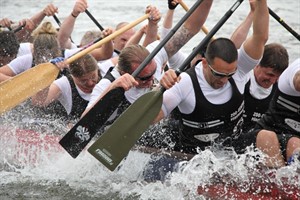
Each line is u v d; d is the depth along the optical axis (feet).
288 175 46.29
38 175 53.98
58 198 50.11
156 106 47.24
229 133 49.65
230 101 47.93
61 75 62.18
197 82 47.39
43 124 58.59
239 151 50.11
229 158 48.70
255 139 48.88
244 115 55.57
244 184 47.11
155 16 66.13
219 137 49.55
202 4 53.11
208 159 48.34
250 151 48.29
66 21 76.84
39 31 69.51
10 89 54.70
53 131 57.52
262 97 54.65
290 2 134.10
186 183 48.34
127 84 47.03
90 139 48.96
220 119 48.47
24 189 51.78
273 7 129.90
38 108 59.47
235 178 47.47
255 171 47.34
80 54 56.65
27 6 144.66
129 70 50.72
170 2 65.46
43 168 54.85
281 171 46.52
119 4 139.85
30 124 58.85
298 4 132.16
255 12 47.16
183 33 54.39
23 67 65.77
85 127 48.75
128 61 50.65
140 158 51.65
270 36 109.29
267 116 52.65
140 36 71.36
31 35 81.20
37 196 50.49
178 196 48.29
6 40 64.95
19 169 55.36
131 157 51.90
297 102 50.14
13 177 53.98
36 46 65.26
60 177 53.21
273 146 48.01
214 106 47.65
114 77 52.65
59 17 133.80
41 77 55.01
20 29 82.58
